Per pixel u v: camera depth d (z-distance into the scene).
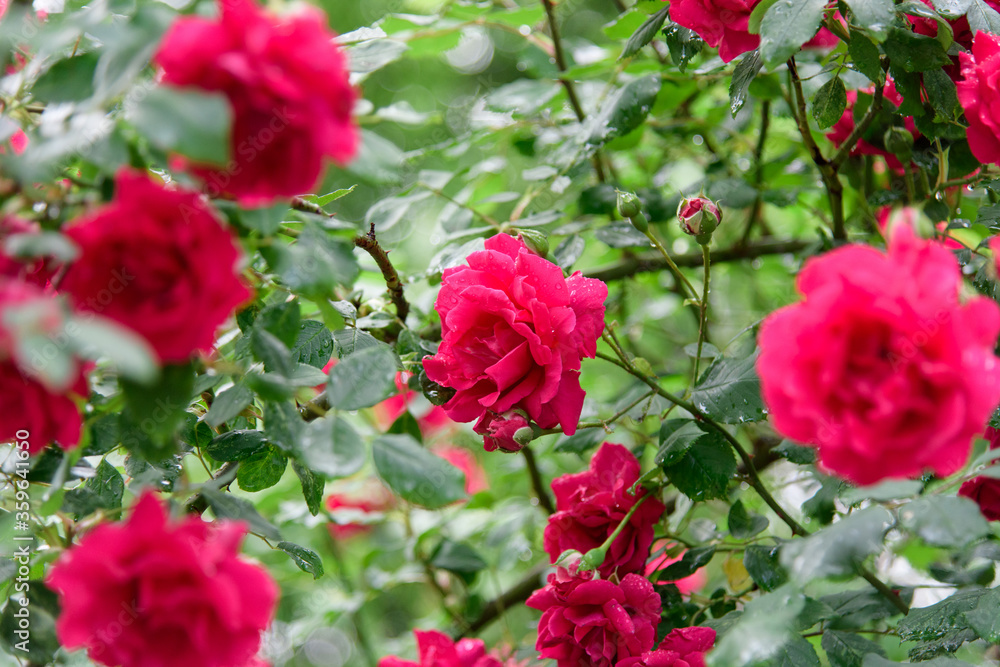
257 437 0.92
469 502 1.19
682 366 1.16
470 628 1.14
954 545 0.81
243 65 0.77
